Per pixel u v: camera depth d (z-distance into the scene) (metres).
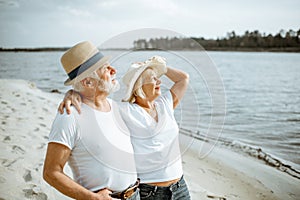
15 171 3.24
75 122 1.66
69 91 1.79
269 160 4.90
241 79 14.12
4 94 8.32
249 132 6.61
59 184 1.61
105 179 1.72
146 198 1.99
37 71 22.78
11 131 4.77
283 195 3.77
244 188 3.87
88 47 1.75
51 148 1.63
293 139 6.11
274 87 12.14
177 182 2.05
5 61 26.59
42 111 6.64
